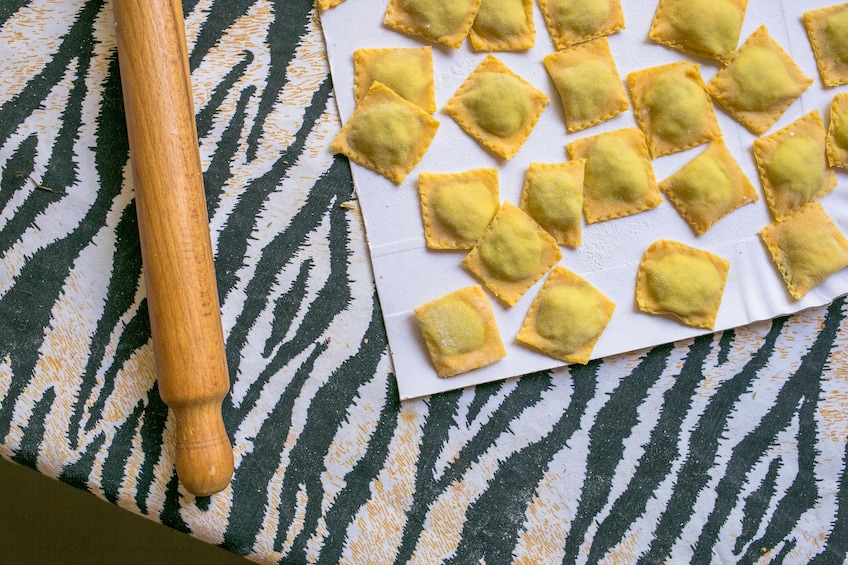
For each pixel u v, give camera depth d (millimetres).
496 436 650
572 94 640
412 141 639
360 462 645
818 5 648
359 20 639
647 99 646
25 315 631
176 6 593
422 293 646
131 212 633
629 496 651
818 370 654
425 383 646
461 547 647
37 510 791
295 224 642
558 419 651
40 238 632
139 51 581
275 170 641
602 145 643
